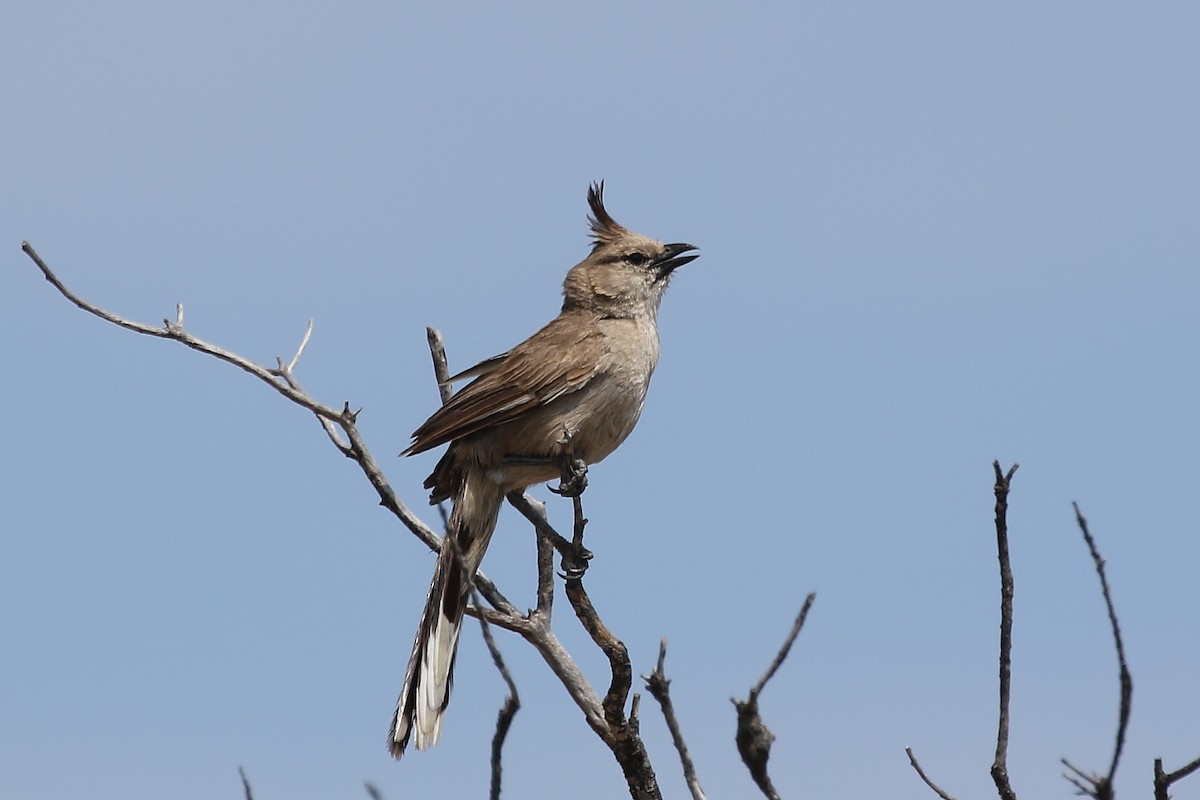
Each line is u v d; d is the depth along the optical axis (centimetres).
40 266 1139
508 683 698
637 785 998
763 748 714
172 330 1163
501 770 702
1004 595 753
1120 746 691
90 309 1148
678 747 773
